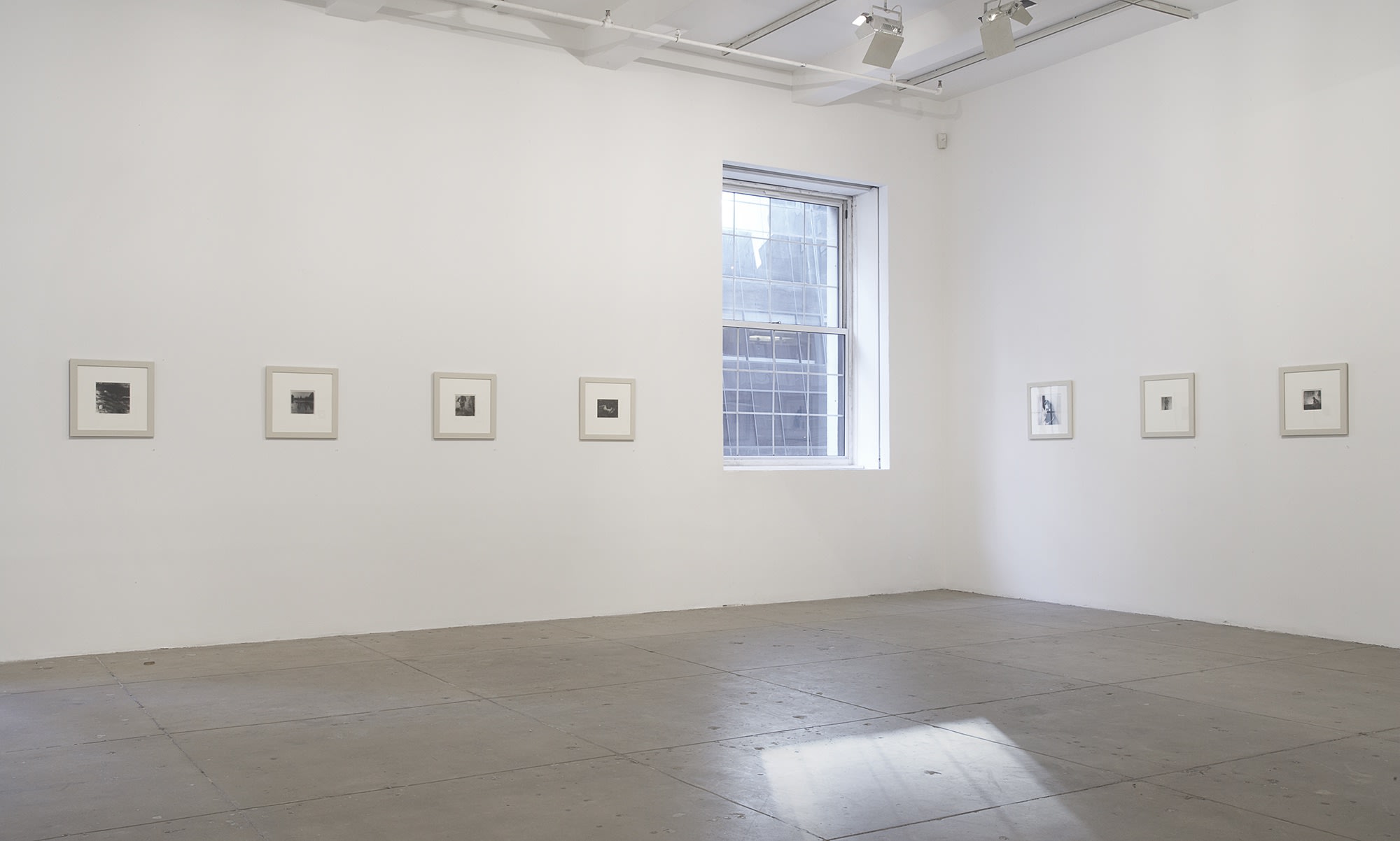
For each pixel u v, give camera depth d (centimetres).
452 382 798
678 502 892
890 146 1016
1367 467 722
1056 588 928
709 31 873
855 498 981
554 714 527
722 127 927
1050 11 828
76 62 685
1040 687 589
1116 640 737
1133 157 870
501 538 816
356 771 434
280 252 742
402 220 784
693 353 905
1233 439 798
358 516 764
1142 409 859
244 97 733
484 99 816
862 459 1031
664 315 891
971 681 605
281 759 450
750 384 992
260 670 635
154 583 700
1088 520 901
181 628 707
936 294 1038
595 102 864
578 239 854
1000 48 761
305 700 557
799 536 950
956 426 1023
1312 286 754
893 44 789
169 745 471
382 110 779
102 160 691
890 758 452
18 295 667
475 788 412
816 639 741
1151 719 519
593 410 854
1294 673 626
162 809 387
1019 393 963
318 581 750
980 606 909
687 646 713
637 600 870
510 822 374
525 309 830
